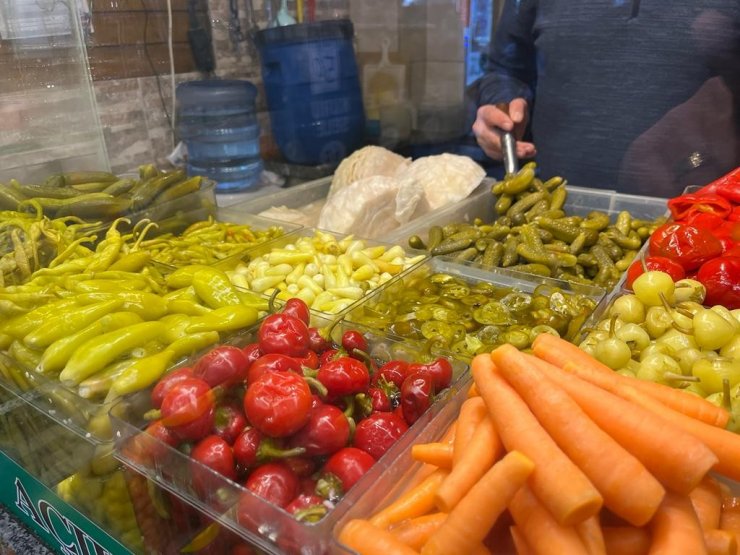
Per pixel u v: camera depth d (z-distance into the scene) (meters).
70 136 2.35
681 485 0.72
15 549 1.17
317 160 2.95
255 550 0.82
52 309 1.23
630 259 1.77
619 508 0.71
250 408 0.84
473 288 1.57
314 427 0.86
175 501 0.91
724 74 2.07
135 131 2.64
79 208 1.84
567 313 1.34
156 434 0.90
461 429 0.84
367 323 1.34
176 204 2.02
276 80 2.84
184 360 1.08
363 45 3.56
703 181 2.21
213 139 2.67
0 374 1.19
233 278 1.63
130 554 0.98
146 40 2.58
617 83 2.20
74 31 2.29
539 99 2.49
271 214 2.27
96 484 1.02
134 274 1.48
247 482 0.84
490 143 2.53
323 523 0.75
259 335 1.08
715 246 1.41
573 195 2.20
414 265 1.62
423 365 1.04
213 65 2.87
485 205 2.35
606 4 2.13
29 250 1.55
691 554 0.67
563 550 0.67
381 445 0.91
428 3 3.71
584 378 0.88
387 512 0.81
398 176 2.40
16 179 2.10
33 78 2.21
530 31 2.57
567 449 0.75
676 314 1.16
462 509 0.71
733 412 0.90
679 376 0.99
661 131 2.18
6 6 2.09
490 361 0.85
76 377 1.06
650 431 0.74
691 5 2.00
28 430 1.13
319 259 1.70
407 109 3.95
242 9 2.91
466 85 3.78
